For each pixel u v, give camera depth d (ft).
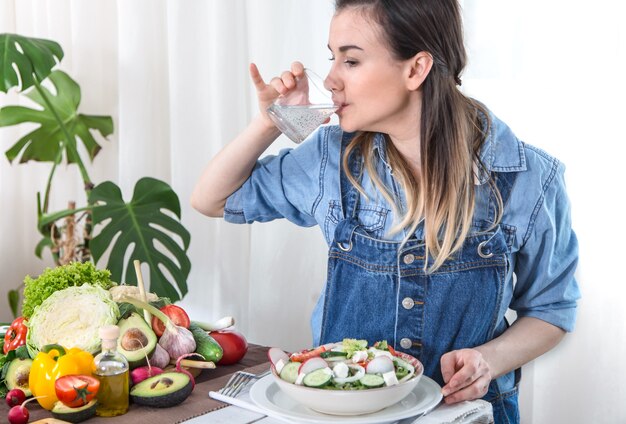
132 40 7.83
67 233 7.79
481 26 6.46
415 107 4.29
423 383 3.99
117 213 7.03
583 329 6.45
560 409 6.55
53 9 8.25
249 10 7.31
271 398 3.84
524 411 6.62
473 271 4.33
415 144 4.40
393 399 3.59
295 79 4.16
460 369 3.88
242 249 7.60
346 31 4.08
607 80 6.19
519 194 4.39
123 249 6.98
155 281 7.04
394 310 4.37
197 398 3.99
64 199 8.50
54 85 7.97
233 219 5.01
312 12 7.10
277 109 4.13
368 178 4.56
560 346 6.50
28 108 7.92
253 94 7.45
